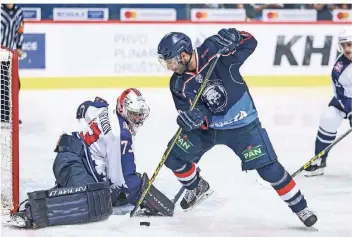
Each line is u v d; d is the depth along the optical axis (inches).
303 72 928.3
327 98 842.8
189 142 362.0
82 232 351.9
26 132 643.5
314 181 473.7
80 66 887.7
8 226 358.9
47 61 880.9
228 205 410.3
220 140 358.3
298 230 361.1
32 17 871.1
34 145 586.9
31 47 874.8
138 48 895.1
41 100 812.6
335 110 483.5
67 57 884.0
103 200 370.0
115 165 386.9
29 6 868.6
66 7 877.2
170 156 369.4
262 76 923.4
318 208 404.8
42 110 754.2
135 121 378.9
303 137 626.5
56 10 875.4
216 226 367.2
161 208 381.4
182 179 376.8
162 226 365.1
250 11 913.5
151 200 379.6
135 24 890.7
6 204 382.0
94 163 384.2
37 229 354.9
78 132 391.9
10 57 366.0
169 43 332.5
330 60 932.0
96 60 888.9
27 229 354.9
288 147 584.7
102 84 893.2
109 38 888.3
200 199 388.2
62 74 885.2
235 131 351.3
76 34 882.8
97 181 382.9
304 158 542.9
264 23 916.0
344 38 451.5
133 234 350.3
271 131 651.5
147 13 892.0
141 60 896.9
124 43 892.0
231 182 467.8
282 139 617.0
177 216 384.8
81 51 885.8
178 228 362.3
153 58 898.1
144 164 517.3
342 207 407.2
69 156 379.6
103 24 885.8
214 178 479.5
